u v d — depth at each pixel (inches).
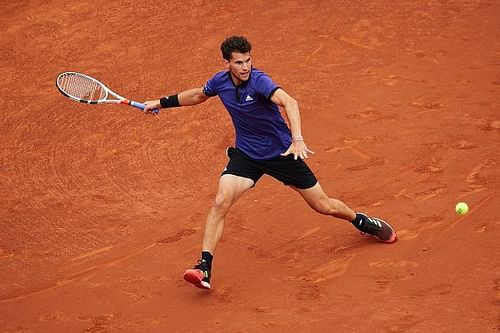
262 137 993.5
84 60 1882.4
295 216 1213.7
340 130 1497.3
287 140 999.0
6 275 1131.9
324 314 954.7
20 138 1562.5
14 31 2023.9
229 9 2084.2
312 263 1078.4
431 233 1114.7
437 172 1305.4
